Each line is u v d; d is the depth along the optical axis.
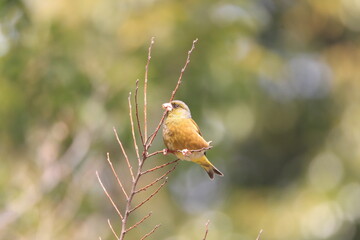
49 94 15.16
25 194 13.80
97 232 14.96
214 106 15.95
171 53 15.84
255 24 16.28
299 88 22.03
